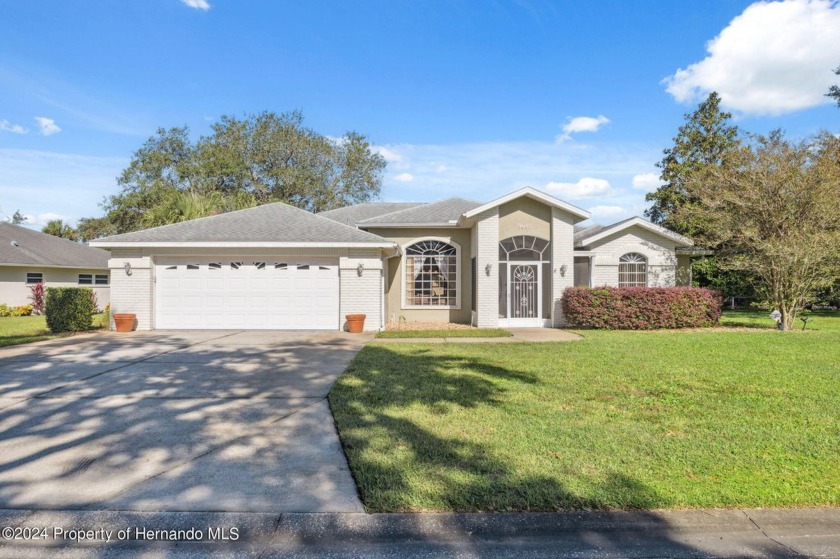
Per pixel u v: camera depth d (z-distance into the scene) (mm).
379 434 5074
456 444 4773
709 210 17656
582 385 7293
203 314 14711
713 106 27938
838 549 3148
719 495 3686
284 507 3602
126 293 14562
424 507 3566
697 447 4695
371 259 14719
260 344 11766
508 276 16547
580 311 15391
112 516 3479
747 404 6246
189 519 3445
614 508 3561
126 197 34812
